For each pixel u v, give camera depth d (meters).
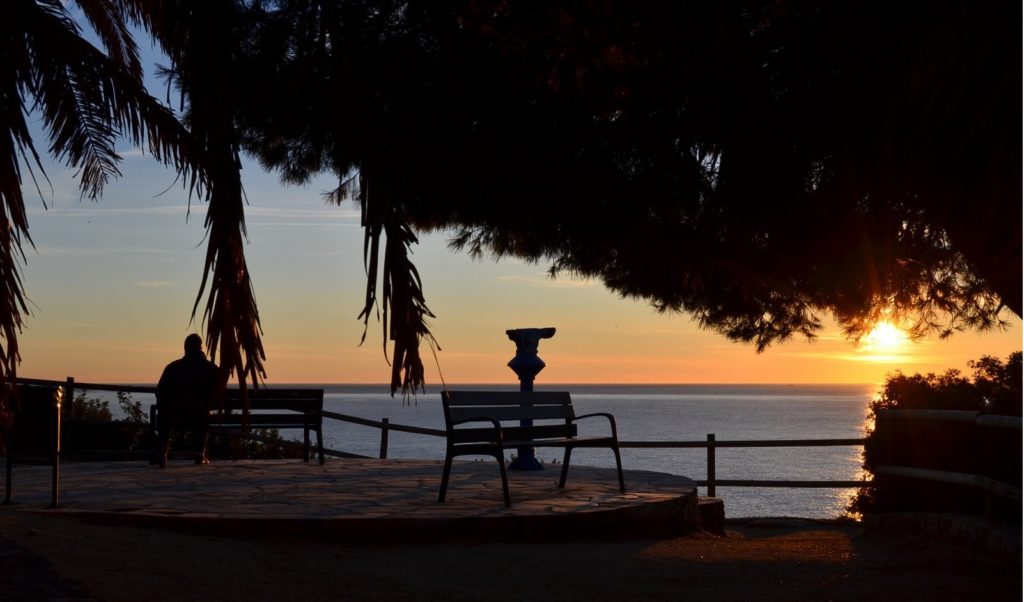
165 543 6.67
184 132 6.72
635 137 8.20
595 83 8.38
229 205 4.66
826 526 11.28
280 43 7.43
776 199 8.12
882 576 6.64
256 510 7.99
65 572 5.14
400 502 8.73
